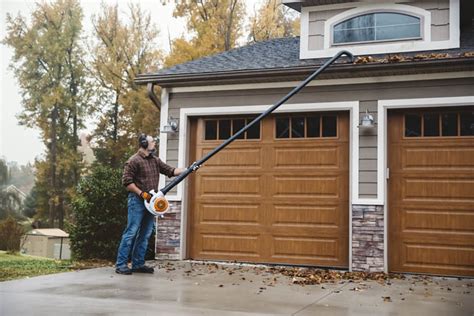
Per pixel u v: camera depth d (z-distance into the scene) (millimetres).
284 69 7164
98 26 24562
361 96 7008
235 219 7664
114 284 5668
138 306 4562
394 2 7562
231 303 4738
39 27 24703
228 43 21234
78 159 24531
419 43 7344
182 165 7855
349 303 4820
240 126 7789
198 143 7969
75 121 24844
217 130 7910
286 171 7434
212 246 7758
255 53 8844
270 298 5000
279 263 7367
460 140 6609
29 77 24562
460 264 6484
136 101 23766
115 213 8258
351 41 7777
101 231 8227
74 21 24828
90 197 8328
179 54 20562
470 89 6531
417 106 6719
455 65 6477
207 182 7867
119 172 8523
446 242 6566
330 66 6918
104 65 24203
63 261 8062
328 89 7188
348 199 7062
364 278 6309
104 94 24750
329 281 6066
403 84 6828
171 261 7699
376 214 6777
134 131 24094
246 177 7656
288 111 7363
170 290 5363
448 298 5129
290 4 8086
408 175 6801
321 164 7254
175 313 4309
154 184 6469
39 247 15719
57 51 24641
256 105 7582
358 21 7762
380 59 6781
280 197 7438
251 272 6727
